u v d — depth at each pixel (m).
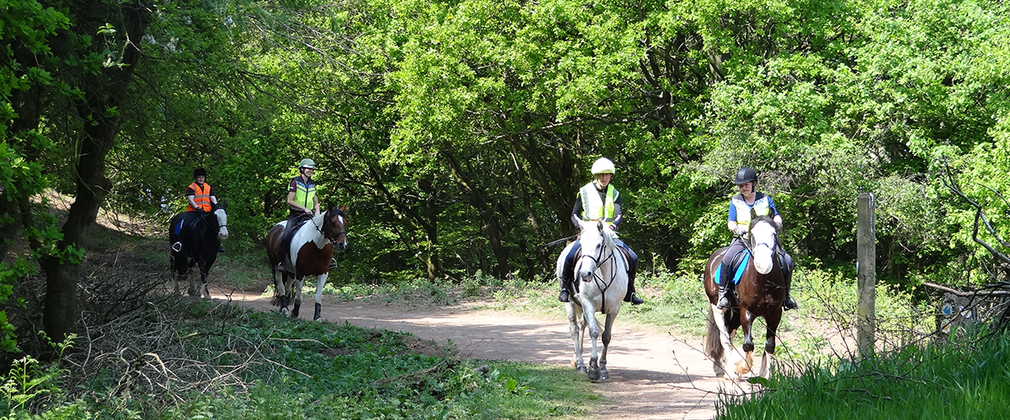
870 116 20.61
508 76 23.83
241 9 8.98
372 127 28.86
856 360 6.24
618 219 9.70
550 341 13.99
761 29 21.81
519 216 37.16
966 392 4.54
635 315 16.50
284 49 10.48
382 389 8.04
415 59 22.69
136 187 9.76
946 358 5.67
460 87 22.61
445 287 22.25
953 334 6.50
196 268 15.86
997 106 18.45
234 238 27.50
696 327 14.85
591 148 29.86
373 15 24.41
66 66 7.28
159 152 9.72
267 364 8.38
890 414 4.52
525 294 20.47
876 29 20.73
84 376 7.26
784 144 19.64
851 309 9.93
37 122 7.24
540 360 11.81
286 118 11.48
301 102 11.29
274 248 13.72
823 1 20.84
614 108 23.22
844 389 5.25
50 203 7.34
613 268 9.51
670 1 20.73
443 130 23.44
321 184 31.22
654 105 24.52
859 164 19.05
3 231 6.61
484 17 22.97
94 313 8.99
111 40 7.96
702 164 21.09
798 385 5.73
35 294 8.66
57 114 7.82
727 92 20.19
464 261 39.25
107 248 20.75
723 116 21.11
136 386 6.82
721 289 9.21
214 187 27.83
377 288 22.67
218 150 10.69
